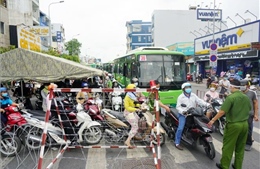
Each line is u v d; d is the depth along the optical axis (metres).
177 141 5.54
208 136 4.97
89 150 5.52
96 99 7.71
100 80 16.12
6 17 20.52
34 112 6.08
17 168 4.56
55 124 5.60
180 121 5.43
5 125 5.21
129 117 5.45
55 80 7.20
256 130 6.99
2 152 5.10
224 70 25.91
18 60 7.12
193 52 33.56
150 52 9.62
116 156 5.15
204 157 5.05
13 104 5.52
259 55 19.03
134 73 9.59
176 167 4.55
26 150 5.43
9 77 6.98
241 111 4.04
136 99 5.64
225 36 23.64
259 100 12.42
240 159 4.25
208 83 20.33
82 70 7.31
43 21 44.28
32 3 35.25
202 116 5.25
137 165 4.66
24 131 5.35
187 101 5.36
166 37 51.53
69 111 5.61
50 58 7.26
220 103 6.82
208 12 37.44
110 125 5.86
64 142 5.35
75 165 4.70
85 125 5.61
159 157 3.76
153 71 9.51
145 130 5.70
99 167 4.61
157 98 3.82
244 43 20.72
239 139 4.20
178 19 51.53
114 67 21.09
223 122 6.52
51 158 5.04
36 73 7.15
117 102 8.13
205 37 28.08
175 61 9.73
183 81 9.65
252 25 19.61
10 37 20.86
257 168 4.47
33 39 18.19
